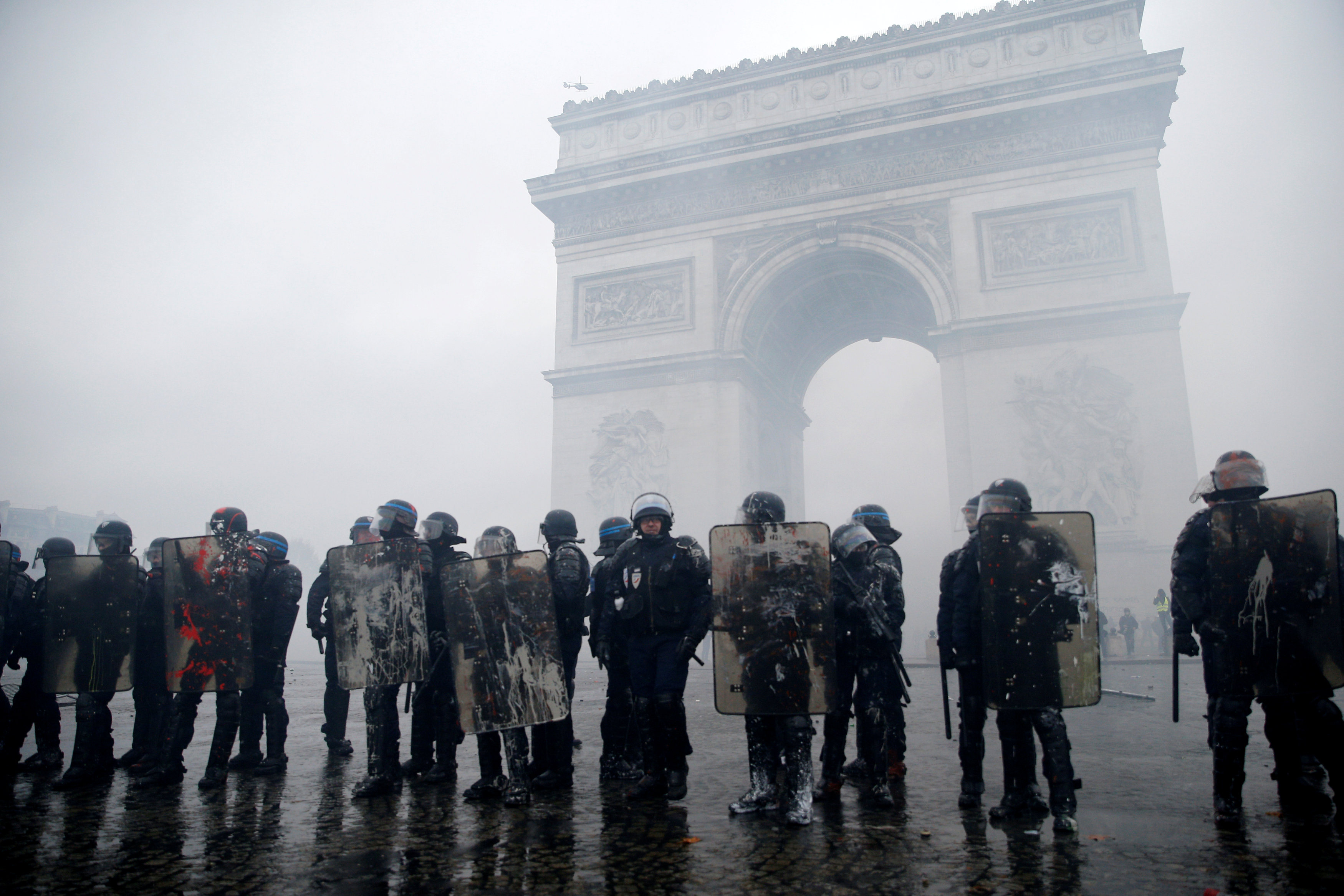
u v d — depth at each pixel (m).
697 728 14.07
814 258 41.88
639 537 8.43
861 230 40.84
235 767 10.55
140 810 7.91
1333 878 5.18
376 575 9.03
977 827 6.73
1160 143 37.22
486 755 8.44
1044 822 6.86
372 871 5.75
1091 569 6.85
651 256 44.12
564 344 44.53
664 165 43.88
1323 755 6.59
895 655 8.12
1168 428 34.78
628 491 41.47
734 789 8.57
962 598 7.58
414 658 8.84
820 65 43.53
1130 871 5.41
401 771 9.28
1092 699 6.65
